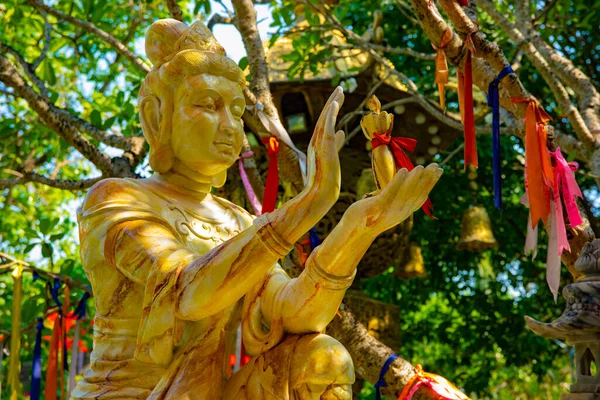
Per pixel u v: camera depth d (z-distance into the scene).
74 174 10.46
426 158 6.95
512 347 10.34
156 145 3.05
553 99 9.96
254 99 4.97
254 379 2.76
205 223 3.05
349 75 6.29
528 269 10.46
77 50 7.07
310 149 2.59
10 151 7.38
